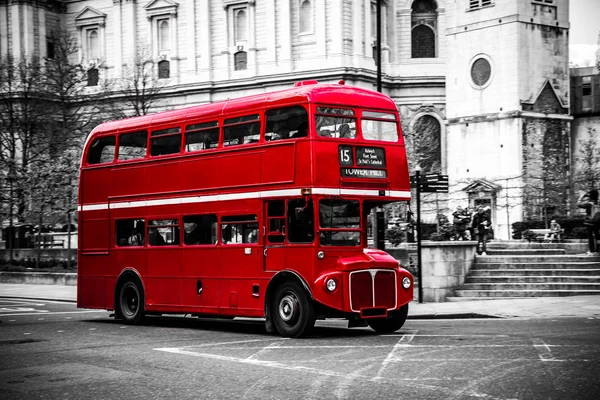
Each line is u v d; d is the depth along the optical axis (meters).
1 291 38.41
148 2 85.00
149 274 22.66
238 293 20.09
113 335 20.02
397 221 39.75
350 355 15.38
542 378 12.50
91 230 24.50
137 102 70.75
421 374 13.09
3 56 85.69
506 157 65.12
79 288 24.77
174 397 11.82
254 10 80.50
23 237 57.38
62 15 89.62
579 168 68.94
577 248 33.97
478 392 11.59
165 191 22.23
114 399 11.80
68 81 67.56
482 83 66.75
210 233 20.94
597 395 11.30
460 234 36.25
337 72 75.38
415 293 28.94
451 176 68.12
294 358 15.18
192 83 81.94
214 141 20.98
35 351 16.95
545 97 66.38
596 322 20.75
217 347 17.08
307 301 18.41
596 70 72.38
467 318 23.25
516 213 63.06
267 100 19.72
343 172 18.92
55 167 52.00
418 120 79.56
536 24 65.81
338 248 18.72
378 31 28.94
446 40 75.81
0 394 12.34
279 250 19.11
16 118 64.56
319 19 76.94
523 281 29.14
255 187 19.69
